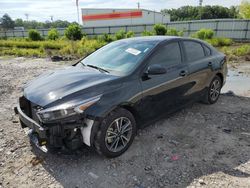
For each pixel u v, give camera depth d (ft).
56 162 11.29
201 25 96.02
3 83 26.40
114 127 11.34
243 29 87.66
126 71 12.23
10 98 20.98
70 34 102.99
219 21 91.61
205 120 15.58
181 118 15.88
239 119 15.76
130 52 13.57
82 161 11.33
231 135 13.66
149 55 12.92
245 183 9.73
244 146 12.48
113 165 11.00
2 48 74.28
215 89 18.20
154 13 150.92
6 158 11.66
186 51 15.19
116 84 11.40
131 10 147.54
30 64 40.75
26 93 11.74
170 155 11.73
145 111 12.57
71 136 10.54
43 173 10.55
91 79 11.75
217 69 17.46
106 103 10.69
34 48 75.97
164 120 15.57
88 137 10.57
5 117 16.57
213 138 13.32
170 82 13.53
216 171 10.50
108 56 14.16
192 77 15.14
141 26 106.32
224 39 71.36
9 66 38.73
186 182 9.84
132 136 12.11
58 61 44.34
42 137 10.12
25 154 11.96
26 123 11.10
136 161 11.30
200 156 11.62
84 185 9.78
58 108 10.05
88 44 67.21
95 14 154.30
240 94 21.30
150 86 12.46
